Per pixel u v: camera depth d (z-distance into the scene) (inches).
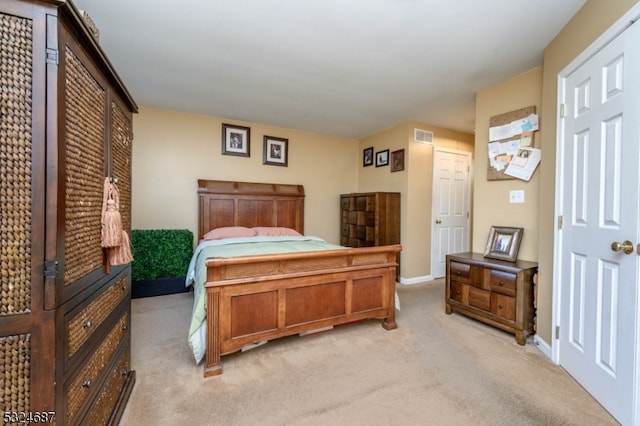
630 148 52.9
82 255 40.8
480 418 56.2
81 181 40.1
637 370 50.7
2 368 31.5
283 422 55.0
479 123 118.8
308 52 90.8
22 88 31.6
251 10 70.8
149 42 85.7
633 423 51.3
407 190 160.7
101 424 48.0
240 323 75.8
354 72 104.0
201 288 80.5
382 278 99.7
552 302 79.6
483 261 100.8
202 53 92.0
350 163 203.5
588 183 65.4
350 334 95.3
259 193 166.6
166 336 92.7
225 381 68.4
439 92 121.1
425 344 88.3
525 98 101.7
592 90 64.3
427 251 167.6
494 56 92.1
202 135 156.1
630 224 52.6
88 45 40.8
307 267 85.8
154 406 59.2
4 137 30.8
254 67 101.0
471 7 69.1
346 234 186.1
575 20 71.4
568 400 61.7
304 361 77.7
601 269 60.5
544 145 87.3
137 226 143.0
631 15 52.5
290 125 173.3
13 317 31.8
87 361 42.6
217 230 147.7
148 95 128.4
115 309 55.0
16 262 31.8
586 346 65.1
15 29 31.2
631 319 52.1
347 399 61.9
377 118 157.0
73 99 37.5
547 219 84.5
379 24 76.0
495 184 111.3
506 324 92.7
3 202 31.0
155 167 146.0
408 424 54.6
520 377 70.7
